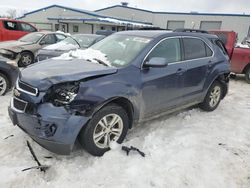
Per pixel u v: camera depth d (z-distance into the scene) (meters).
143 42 3.79
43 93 2.79
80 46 8.41
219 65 4.95
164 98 3.90
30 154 3.14
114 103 3.23
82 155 3.18
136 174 2.85
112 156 3.15
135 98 3.38
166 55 3.91
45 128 2.75
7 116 4.32
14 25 12.20
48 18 28.05
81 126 2.82
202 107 5.13
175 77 3.97
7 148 3.25
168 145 3.54
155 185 2.70
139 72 3.44
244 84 8.91
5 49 9.15
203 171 2.99
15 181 2.64
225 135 4.05
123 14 34.44
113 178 2.77
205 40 4.79
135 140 3.60
